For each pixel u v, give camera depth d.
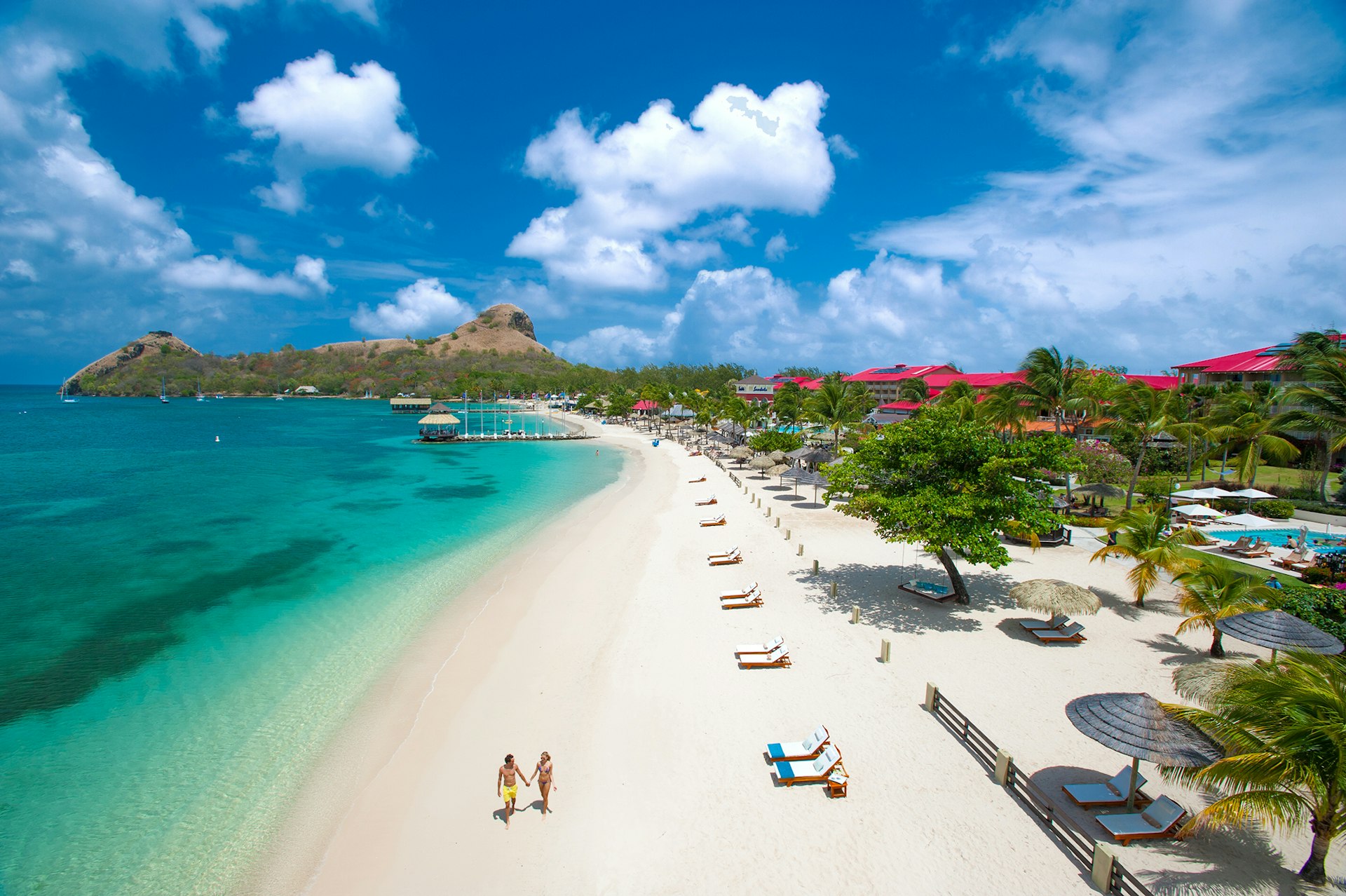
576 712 17.36
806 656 20.09
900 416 80.69
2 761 15.41
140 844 12.87
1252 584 19.36
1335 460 47.59
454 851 12.55
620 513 42.88
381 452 83.69
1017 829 12.48
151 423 134.38
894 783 13.90
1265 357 59.81
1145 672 18.69
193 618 24.12
